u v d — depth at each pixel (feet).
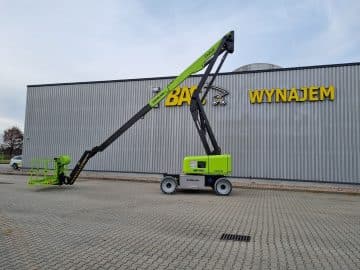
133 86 83.10
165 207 38.96
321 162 65.82
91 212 34.65
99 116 85.46
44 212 34.12
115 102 84.33
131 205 39.93
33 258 19.53
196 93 56.39
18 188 56.18
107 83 85.46
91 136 85.76
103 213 34.19
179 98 77.61
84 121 86.74
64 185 62.95
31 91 92.68
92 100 86.53
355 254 21.52
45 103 90.99
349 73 65.51
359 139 63.93
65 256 20.02
